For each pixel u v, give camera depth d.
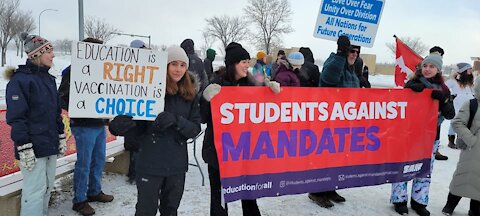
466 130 4.27
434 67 4.42
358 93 4.03
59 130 3.63
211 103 3.38
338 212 4.52
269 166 3.68
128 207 4.37
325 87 3.97
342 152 4.03
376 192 5.29
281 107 3.67
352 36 4.45
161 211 3.37
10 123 3.19
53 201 4.43
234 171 3.52
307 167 3.86
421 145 4.43
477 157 4.25
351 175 4.11
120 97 3.03
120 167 5.50
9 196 3.51
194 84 3.33
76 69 2.91
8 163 4.13
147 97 3.08
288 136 3.74
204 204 4.53
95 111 2.98
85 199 4.16
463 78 8.24
